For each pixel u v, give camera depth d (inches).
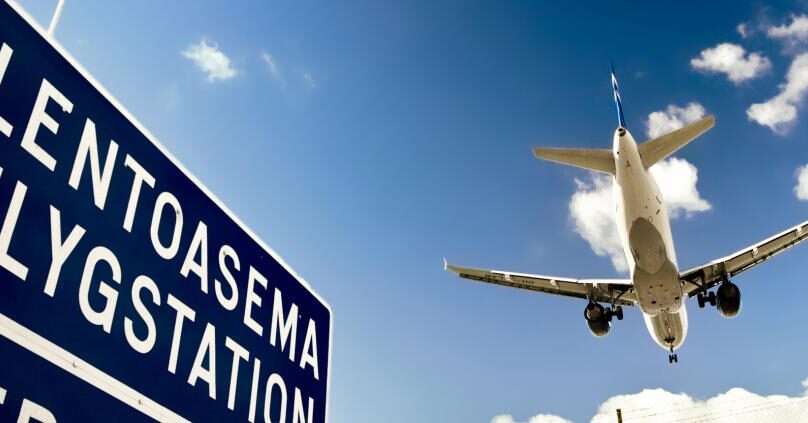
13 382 80.7
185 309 113.8
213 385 115.8
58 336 88.0
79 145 100.3
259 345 133.4
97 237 99.0
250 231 141.8
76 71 103.1
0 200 85.1
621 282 1238.9
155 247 110.9
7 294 82.7
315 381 152.6
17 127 90.5
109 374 94.4
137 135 113.3
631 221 975.0
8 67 91.7
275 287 145.9
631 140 969.5
